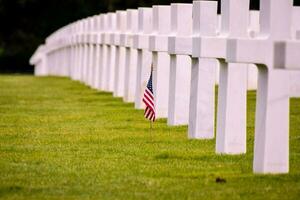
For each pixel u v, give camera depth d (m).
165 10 25.77
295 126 24.42
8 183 16.91
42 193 16.09
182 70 24.33
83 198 15.67
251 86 34.25
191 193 15.98
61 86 43.09
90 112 28.97
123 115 27.78
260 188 16.31
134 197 15.70
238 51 17.25
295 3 58.56
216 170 18.00
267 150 17.39
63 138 22.70
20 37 92.81
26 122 26.34
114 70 36.06
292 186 16.45
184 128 24.09
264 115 17.33
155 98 26.62
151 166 18.50
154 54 26.41
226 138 19.67
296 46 15.47
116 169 18.22
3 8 90.38
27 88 41.88
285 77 17.23
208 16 21.34
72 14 90.62
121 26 33.69
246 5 19.17
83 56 45.31
